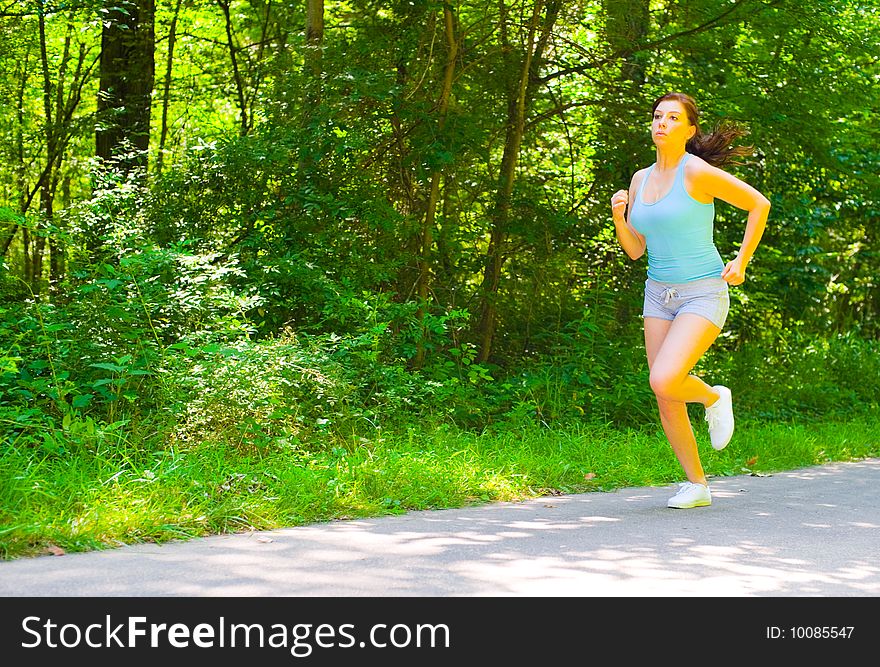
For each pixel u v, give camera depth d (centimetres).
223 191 943
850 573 404
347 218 929
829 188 1585
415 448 693
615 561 410
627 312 1185
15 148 1320
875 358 1584
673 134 550
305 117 972
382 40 1016
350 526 486
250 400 641
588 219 1155
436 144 996
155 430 621
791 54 1132
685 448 580
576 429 859
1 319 685
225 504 484
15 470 477
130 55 1188
